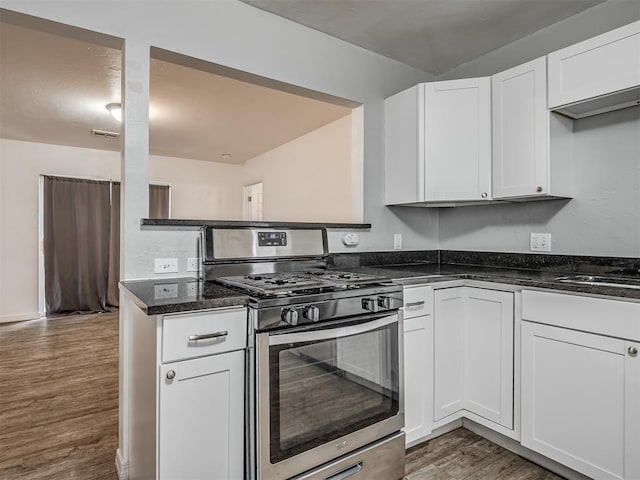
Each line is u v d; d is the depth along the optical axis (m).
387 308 1.65
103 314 5.21
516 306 1.82
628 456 1.43
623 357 1.45
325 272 2.07
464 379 2.06
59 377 2.94
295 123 4.32
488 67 2.62
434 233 2.92
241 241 1.92
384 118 2.64
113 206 5.51
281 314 1.36
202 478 1.26
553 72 1.94
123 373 1.72
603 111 1.97
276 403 1.35
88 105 3.71
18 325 4.61
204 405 1.26
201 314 1.25
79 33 1.66
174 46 1.83
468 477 1.72
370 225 2.54
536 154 2.02
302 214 4.89
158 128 4.51
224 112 3.90
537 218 2.33
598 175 2.04
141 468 1.41
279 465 1.36
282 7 2.10
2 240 4.96
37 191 5.16
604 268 2.02
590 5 2.08
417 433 1.87
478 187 2.26
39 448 1.98
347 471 1.53
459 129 2.30
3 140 4.96
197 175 6.42
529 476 1.72
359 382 1.58
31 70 2.94
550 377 1.67
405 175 2.49
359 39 2.43
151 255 1.75
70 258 5.23
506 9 2.12
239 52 2.03
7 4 1.48
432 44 2.50
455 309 2.04
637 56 1.64
